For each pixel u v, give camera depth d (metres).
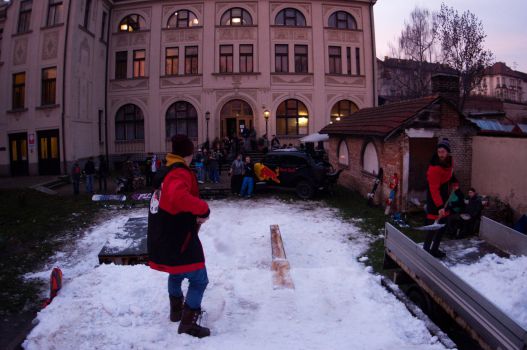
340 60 29.03
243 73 28.03
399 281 5.51
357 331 3.51
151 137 28.42
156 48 28.39
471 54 27.58
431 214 5.30
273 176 16.53
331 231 11.25
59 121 23.47
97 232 11.60
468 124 13.41
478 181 13.38
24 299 7.23
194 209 3.03
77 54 24.30
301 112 28.80
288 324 3.61
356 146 17.28
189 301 3.35
